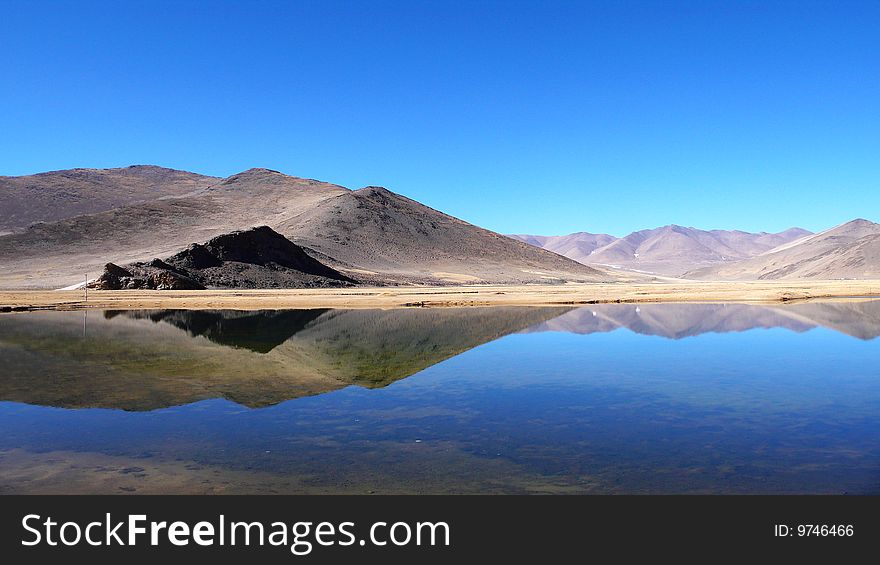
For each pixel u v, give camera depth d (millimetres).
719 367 19234
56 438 11305
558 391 15414
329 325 34469
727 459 9867
